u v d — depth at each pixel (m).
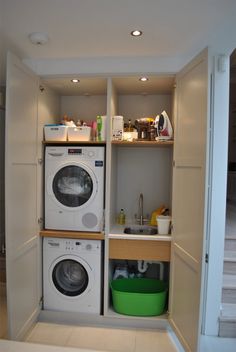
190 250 1.90
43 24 1.72
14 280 1.91
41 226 2.41
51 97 2.62
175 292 2.19
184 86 2.04
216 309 2.18
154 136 2.44
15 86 1.87
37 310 2.35
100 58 2.25
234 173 4.70
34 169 2.24
